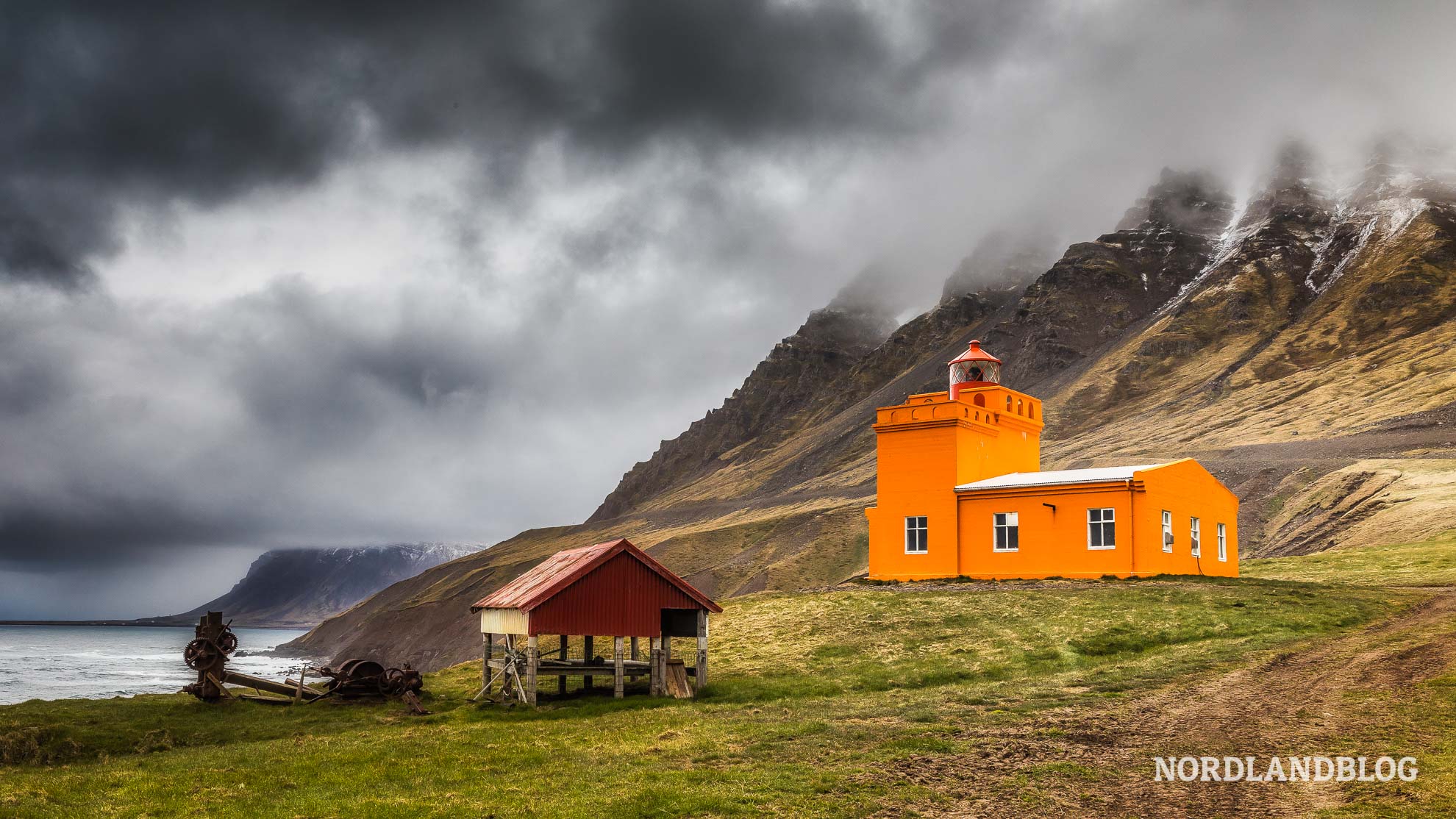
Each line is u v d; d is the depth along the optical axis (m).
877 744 24.28
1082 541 54.41
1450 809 17.92
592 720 29.34
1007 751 23.27
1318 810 18.41
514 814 19.08
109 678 137.62
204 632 33.53
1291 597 44.84
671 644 44.53
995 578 56.91
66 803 20.73
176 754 26.14
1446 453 154.00
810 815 18.73
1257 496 149.00
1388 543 88.69
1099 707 27.78
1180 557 56.03
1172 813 18.62
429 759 24.06
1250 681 30.55
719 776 21.59
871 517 61.97
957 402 59.78
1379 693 27.61
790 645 41.34
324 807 19.83
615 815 18.95
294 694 34.34
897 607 46.78
